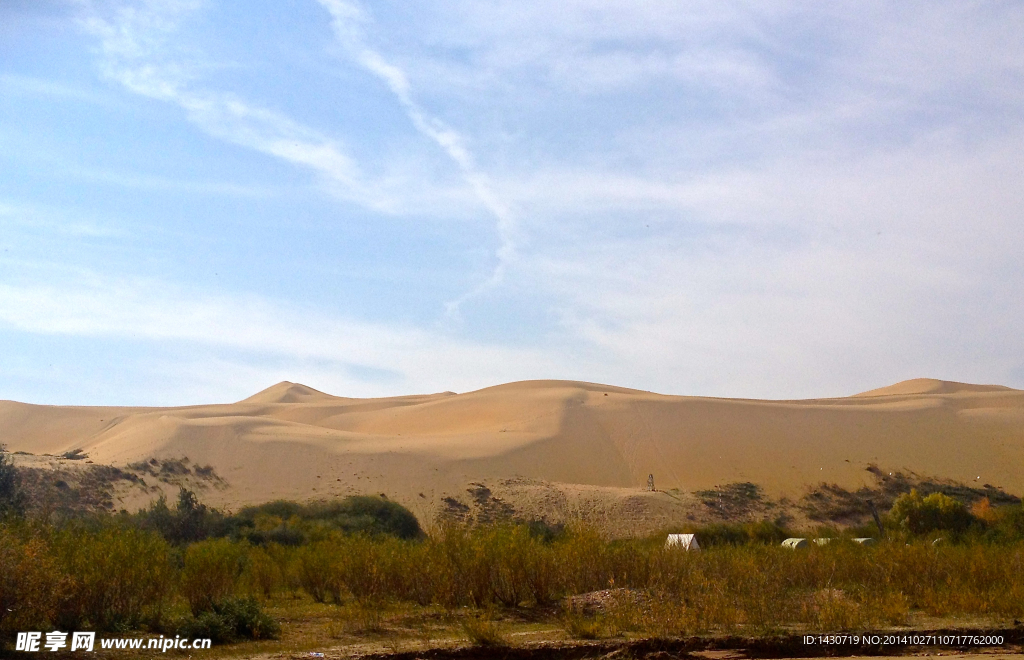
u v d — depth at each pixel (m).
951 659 14.55
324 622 19.11
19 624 14.61
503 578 20.19
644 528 56.91
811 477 75.75
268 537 40.38
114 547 17.28
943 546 24.66
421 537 50.84
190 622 17.00
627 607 17.61
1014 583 20.03
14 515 19.31
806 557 23.36
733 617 16.97
